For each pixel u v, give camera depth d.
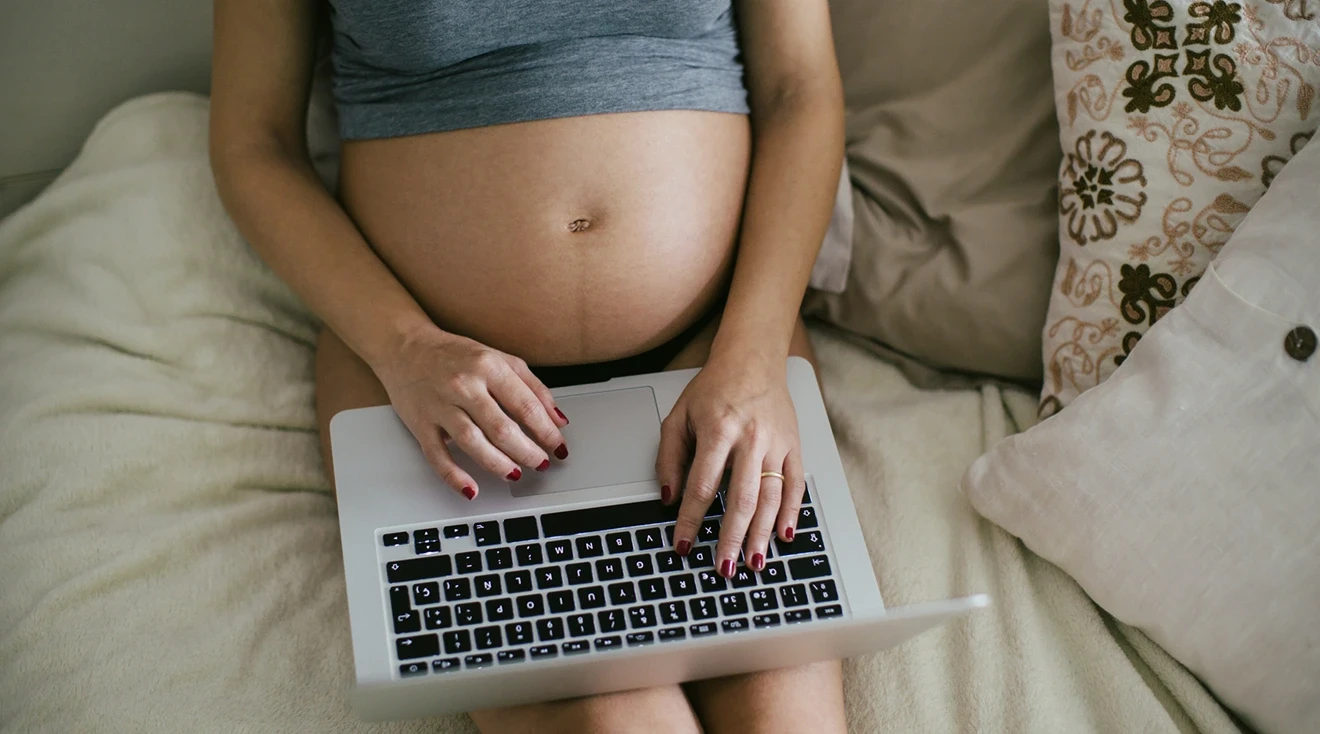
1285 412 0.88
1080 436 0.94
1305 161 0.93
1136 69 1.02
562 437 0.91
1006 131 1.17
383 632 0.82
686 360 1.05
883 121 1.23
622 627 0.84
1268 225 0.93
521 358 1.03
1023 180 1.16
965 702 0.92
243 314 1.14
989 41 1.17
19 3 1.18
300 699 0.93
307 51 1.08
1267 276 0.91
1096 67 1.04
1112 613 0.95
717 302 1.09
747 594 0.86
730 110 1.07
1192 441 0.90
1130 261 1.02
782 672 0.87
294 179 1.04
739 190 1.07
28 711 0.89
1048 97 1.15
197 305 1.12
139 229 1.13
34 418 1.05
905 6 1.20
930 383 1.21
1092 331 1.04
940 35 1.18
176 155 1.18
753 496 0.87
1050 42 1.14
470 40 0.99
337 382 1.02
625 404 0.96
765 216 1.04
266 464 1.08
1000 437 1.09
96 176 1.17
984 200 1.17
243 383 1.11
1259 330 0.90
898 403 1.16
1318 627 0.85
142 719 0.89
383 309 0.96
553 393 0.96
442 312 1.03
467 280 1.00
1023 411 1.13
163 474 1.04
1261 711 0.88
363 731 0.92
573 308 1.01
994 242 1.14
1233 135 0.98
